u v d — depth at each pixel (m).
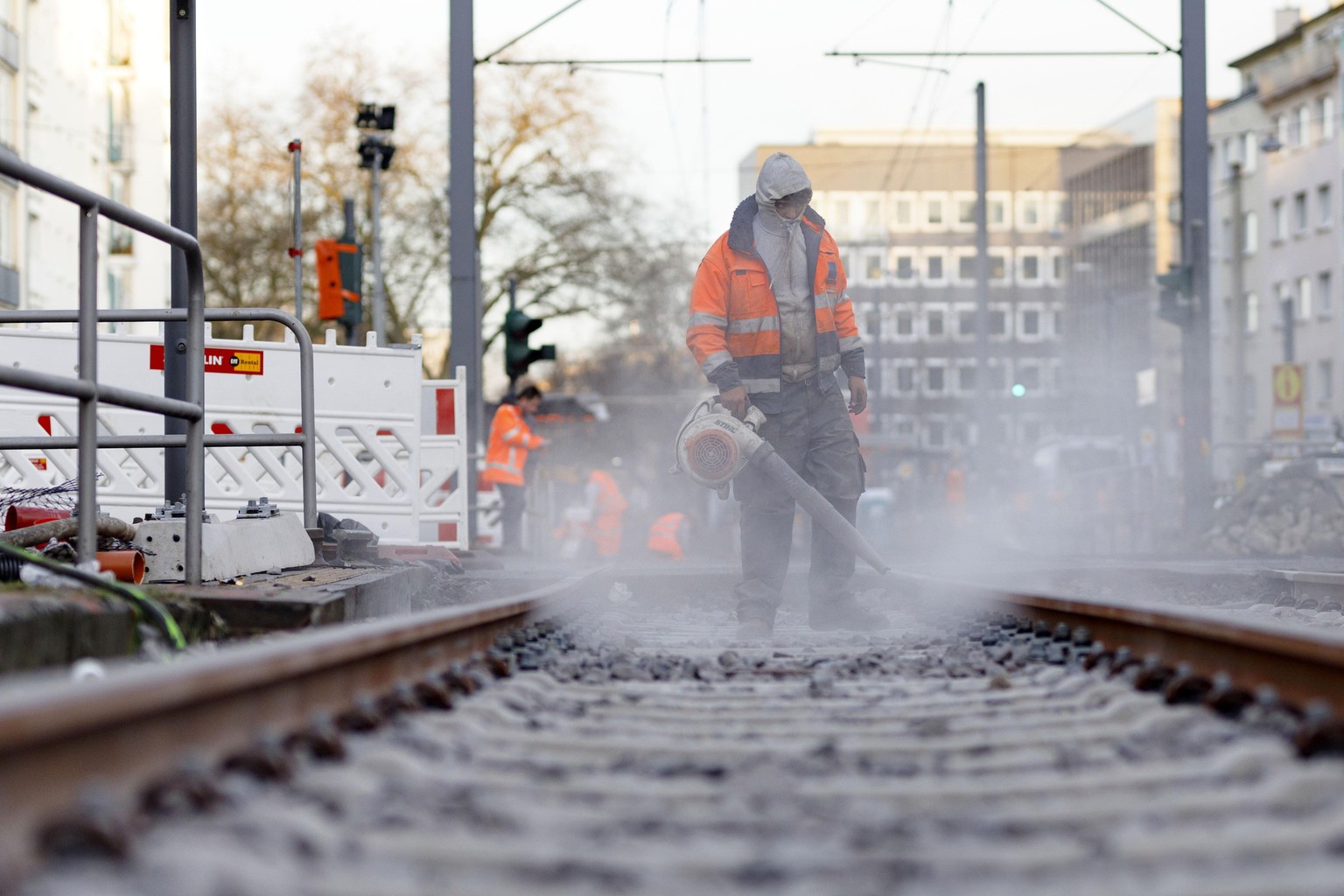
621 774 4.77
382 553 16.16
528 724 5.66
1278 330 91.38
